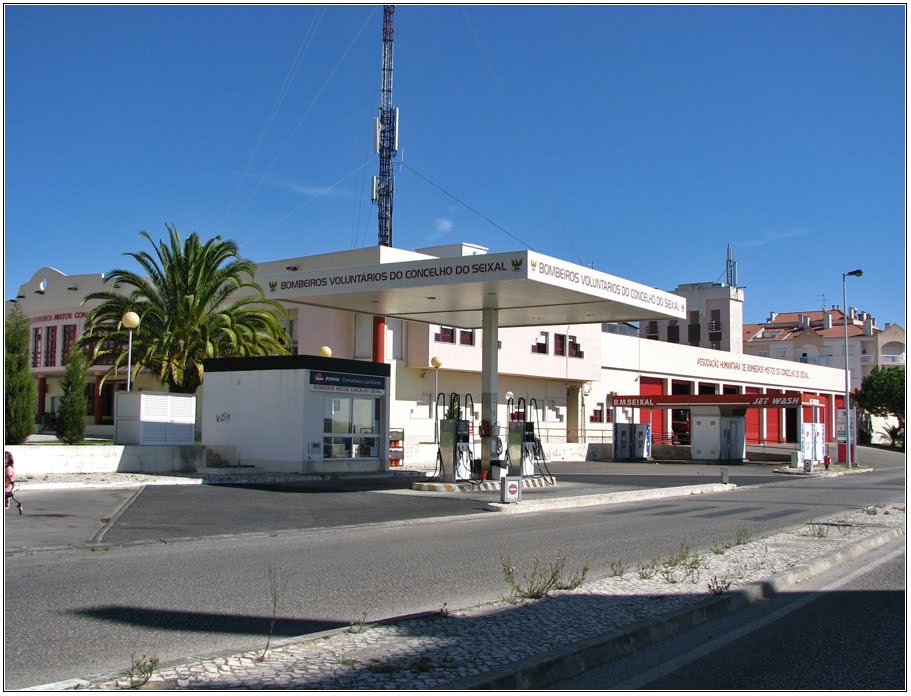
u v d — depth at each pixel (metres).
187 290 33.59
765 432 70.06
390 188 51.31
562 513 18.97
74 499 17.34
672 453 48.88
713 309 80.69
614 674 6.38
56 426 26.59
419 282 21.56
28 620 7.47
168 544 12.52
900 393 76.00
